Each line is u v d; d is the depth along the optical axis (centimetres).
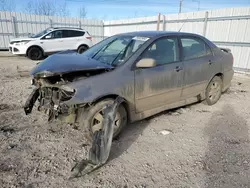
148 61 290
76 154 262
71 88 253
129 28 1499
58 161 247
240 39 826
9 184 208
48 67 269
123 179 220
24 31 1506
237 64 855
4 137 296
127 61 300
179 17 1070
